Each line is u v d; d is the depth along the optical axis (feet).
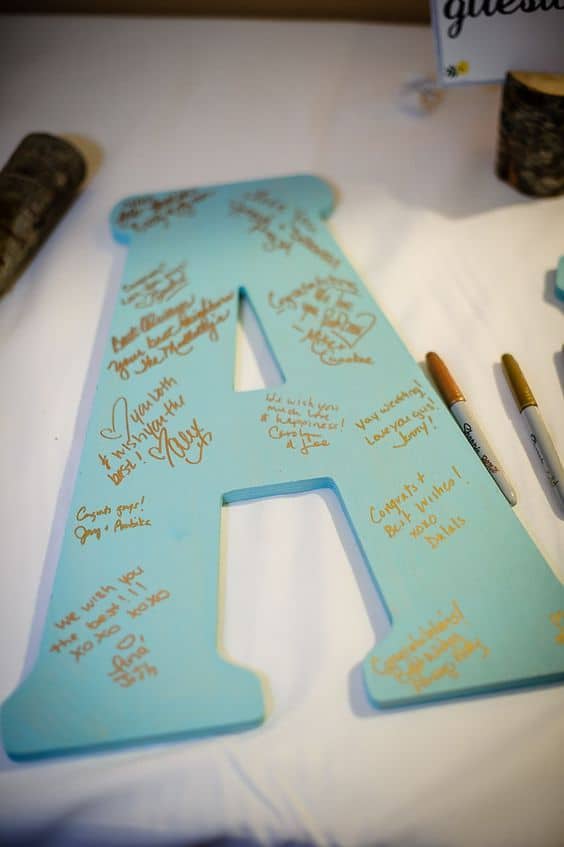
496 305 2.21
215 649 1.62
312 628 1.65
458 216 2.45
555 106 2.19
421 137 2.69
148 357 2.13
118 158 2.73
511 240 2.36
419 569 1.69
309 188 2.53
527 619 1.62
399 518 1.77
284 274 2.29
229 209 2.50
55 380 2.14
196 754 1.51
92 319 2.28
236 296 2.25
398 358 2.06
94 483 1.88
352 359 2.07
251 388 2.07
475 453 1.87
